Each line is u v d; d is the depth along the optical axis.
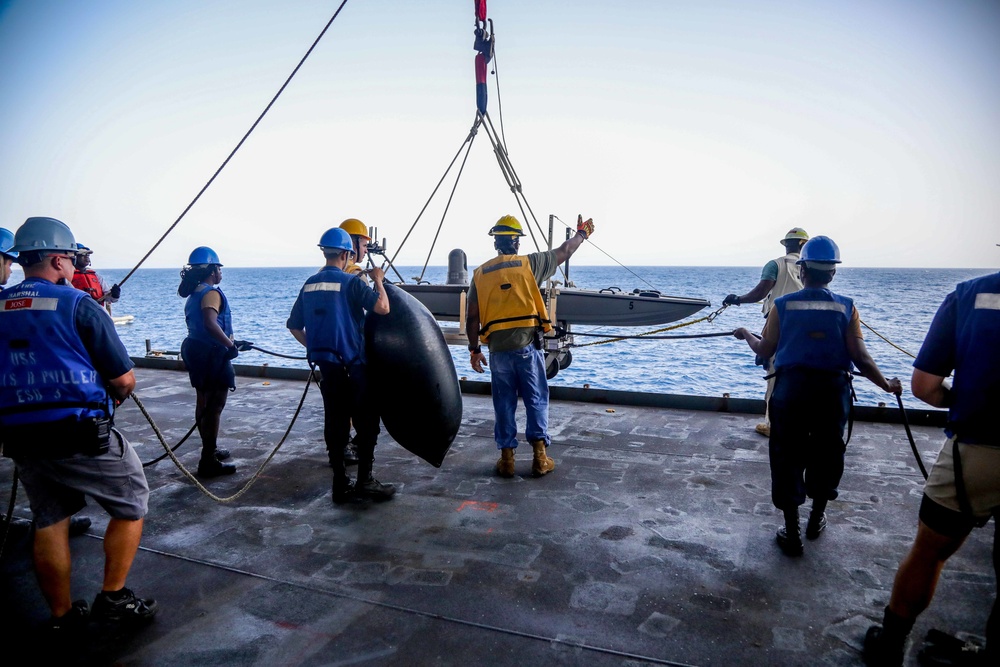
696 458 4.71
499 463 4.39
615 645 2.36
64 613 2.42
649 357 23.39
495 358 4.32
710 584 2.83
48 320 2.27
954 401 2.01
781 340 3.15
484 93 5.52
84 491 2.36
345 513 3.72
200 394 4.38
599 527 3.47
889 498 3.87
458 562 3.06
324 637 2.43
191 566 3.04
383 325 3.92
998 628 2.03
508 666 2.24
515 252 4.47
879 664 2.23
